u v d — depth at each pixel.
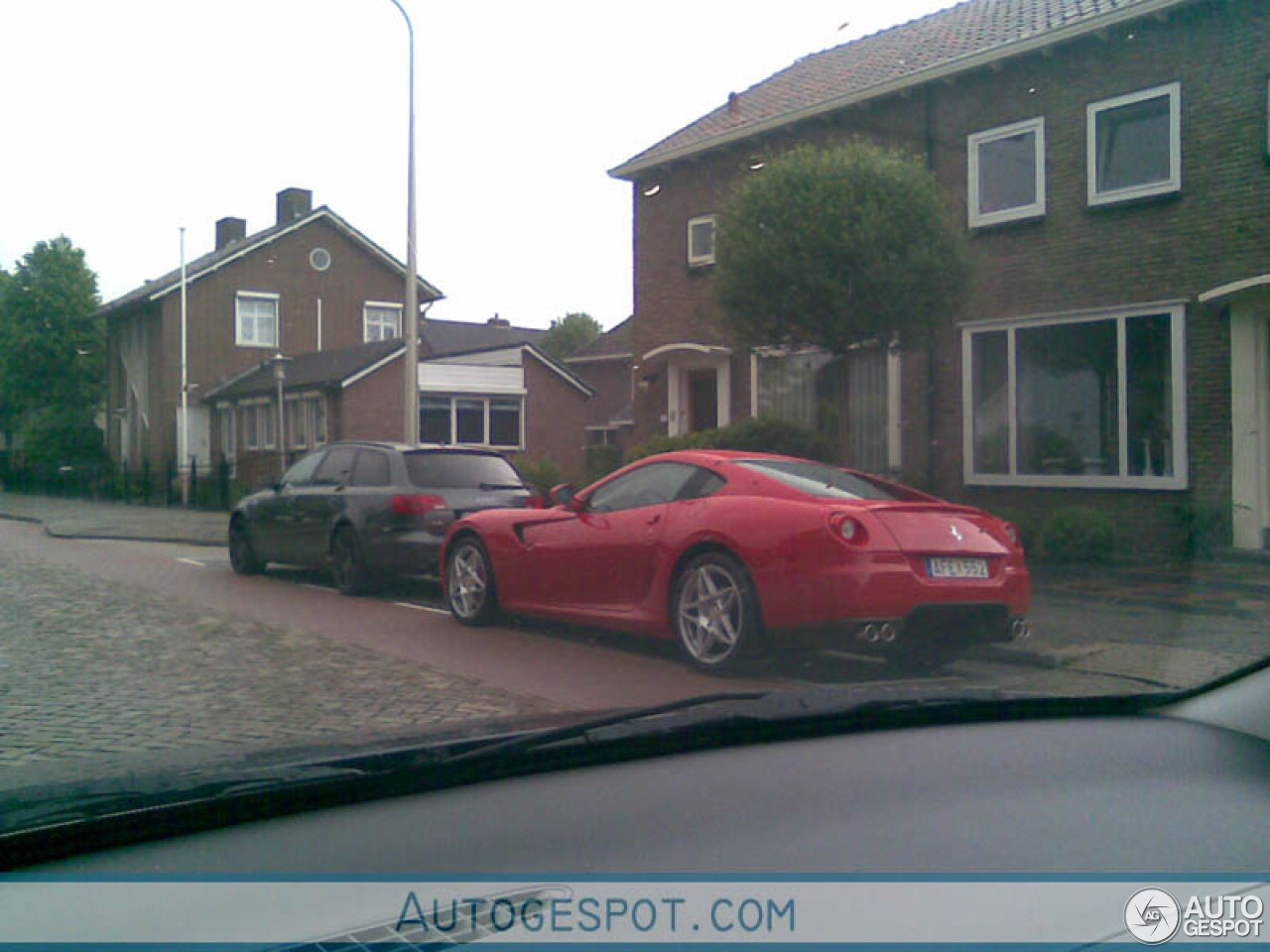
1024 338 14.93
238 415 33.81
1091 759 2.83
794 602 6.79
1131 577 11.76
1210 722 3.21
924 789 2.55
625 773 2.59
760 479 7.35
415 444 11.53
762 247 12.08
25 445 41.41
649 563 7.65
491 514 9.13
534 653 8.09
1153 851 2.27
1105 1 14.92
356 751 2.56
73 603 10.52
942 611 6.80
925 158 15.59
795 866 2.11
